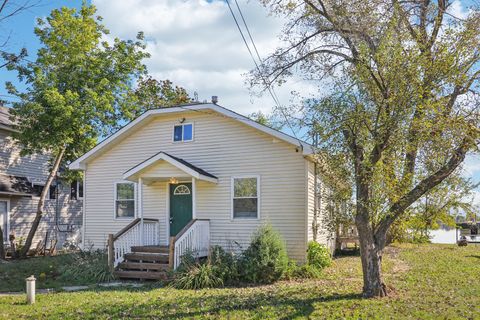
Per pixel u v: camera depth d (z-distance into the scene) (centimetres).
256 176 1489
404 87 872
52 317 836
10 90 1898
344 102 907
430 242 2594
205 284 1166
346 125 908
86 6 2170
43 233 2258
